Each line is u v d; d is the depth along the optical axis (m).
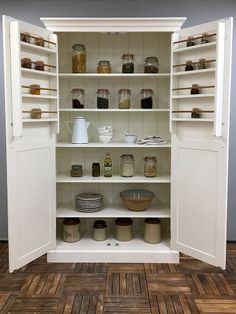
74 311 2.49
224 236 2.92
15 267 2.93
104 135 3.44
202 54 3.00
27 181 2.99
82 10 3.56
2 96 3.60
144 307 2.54
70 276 3.01
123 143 3.47
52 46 3.13
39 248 3.16
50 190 3.25
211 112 2.92
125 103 3.43
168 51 3.59
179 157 3.21
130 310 2.50
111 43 3.60
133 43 3.59
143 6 3.56
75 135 3.42
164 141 3.41
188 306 2.55
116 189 3.75
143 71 3.61
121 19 3.10
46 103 3.18
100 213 3.43
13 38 2.71
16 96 2.75
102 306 2.55
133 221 3.77
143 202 3.44
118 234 3.50
